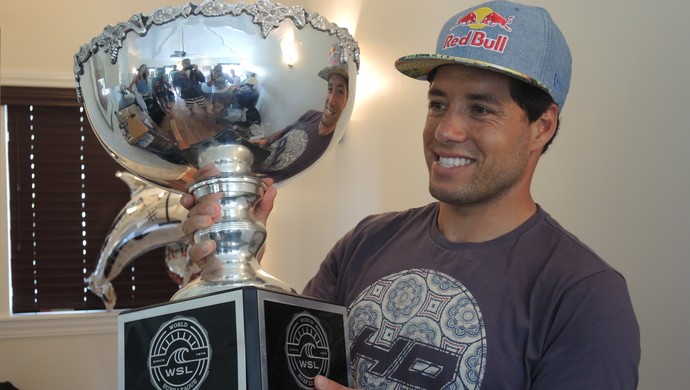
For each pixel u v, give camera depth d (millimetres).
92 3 3752
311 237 3166
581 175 1441
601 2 1385
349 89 992
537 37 1018
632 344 922
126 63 879
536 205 1115
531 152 1083
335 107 969
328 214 2945
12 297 3643
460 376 988
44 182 3680
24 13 3688
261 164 973
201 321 813
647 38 1268
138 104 889
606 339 916
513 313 997
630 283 1321
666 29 1224
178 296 910
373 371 1070
